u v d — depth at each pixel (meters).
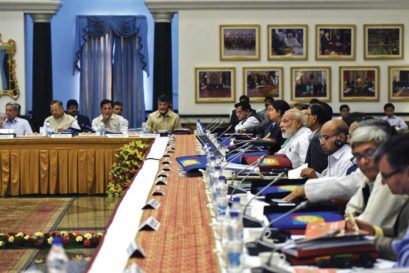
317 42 15.98
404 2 15.83
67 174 11.16
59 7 16.03
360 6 15.88
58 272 1.82
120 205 4.73
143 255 3.21
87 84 17.03
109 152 11.18
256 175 5.86
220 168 5.31
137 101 17.09
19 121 12.87
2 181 11.02
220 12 15.96
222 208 4.01
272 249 3.08
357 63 16.06
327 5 15.88
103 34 16.97
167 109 13.12
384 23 15.98
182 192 5.37
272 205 4.16
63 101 17.30
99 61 17.02
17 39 15.92
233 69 16.02
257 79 16.05
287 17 15.98
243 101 13.55
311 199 4.44
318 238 3.05
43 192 11.15
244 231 3.54
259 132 12.45
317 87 16.06
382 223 3.59
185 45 16.00
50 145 11.11
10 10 15.87
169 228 3.91
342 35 15.99
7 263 6.64
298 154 7.64
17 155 11.05
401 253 2.81
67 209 10.01
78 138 11.12
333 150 5.43
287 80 16.06
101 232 7.62
